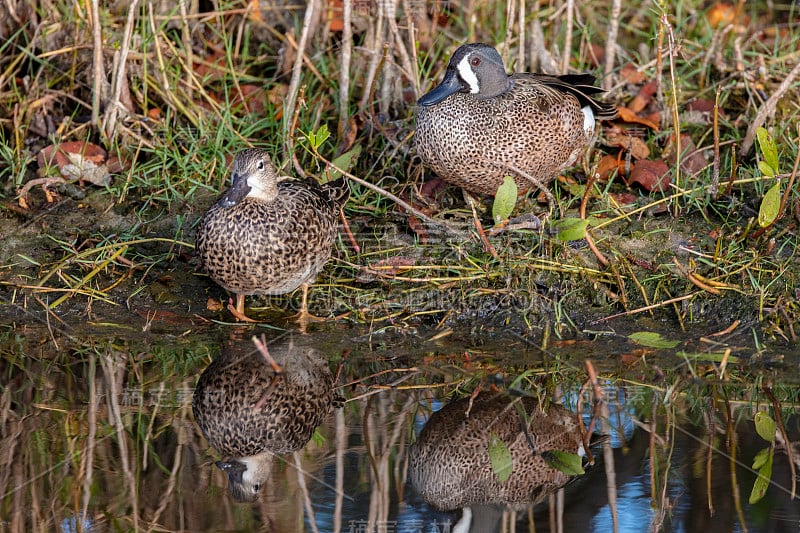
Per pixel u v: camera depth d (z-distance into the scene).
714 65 12.29
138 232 9.91
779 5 14.12
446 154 9.45
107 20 11.57
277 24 12.76
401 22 11.98
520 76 9.77
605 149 11.02
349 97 11.54
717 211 9.77
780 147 10.70
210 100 11.02
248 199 8.41
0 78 11.20
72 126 11.05
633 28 12.90
